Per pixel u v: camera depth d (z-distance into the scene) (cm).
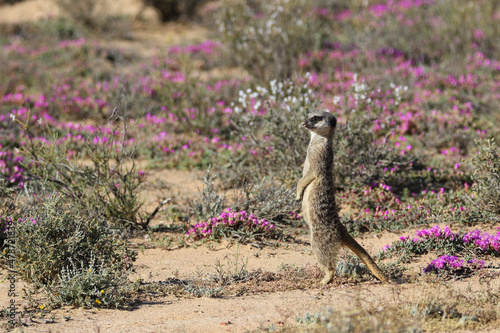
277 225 1158
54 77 2177
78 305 790
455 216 1155
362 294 804
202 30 3203
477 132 1614
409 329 635
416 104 1806
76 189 1144
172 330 688
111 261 853
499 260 950
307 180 831
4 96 1972
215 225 1106
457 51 2305
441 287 823
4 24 3084
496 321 692
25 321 722
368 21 2748
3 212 1027
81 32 2959
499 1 2647
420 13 2683
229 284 878
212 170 1489
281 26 2119
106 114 1867
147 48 2758
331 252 834
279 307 770
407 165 1408
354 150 1335
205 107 1823
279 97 1449
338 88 1794
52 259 838
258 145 1402
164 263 990
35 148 1193
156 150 1622
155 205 1292
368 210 1216
